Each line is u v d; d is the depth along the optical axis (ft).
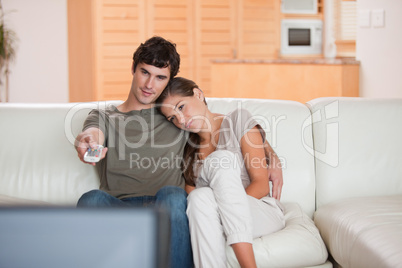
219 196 4.63
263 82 14.21
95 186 5.96
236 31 19.01
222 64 14.85
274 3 19.21
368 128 6.20
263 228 4.94
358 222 4.81
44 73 16.44
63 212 1.32
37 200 5.78
